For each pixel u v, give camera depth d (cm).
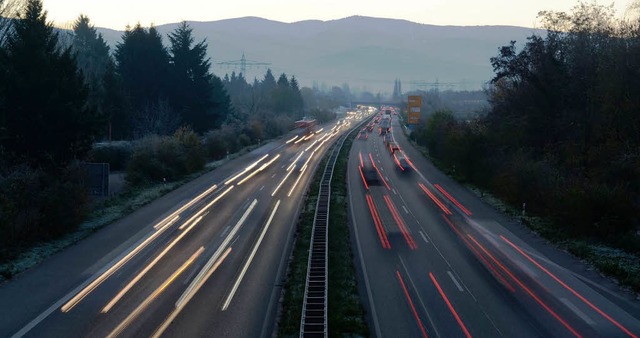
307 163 6969
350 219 3822
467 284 2445
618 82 4112
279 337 1875
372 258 2862
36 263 2639
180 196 4550
